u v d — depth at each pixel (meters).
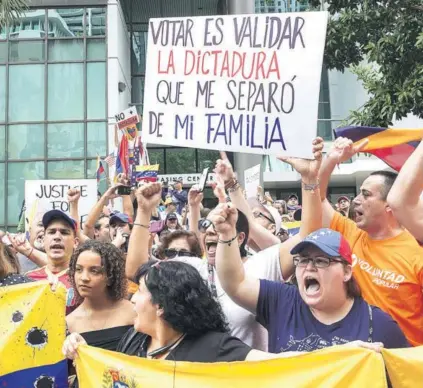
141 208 4.01
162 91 4.41
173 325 2.78
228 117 4.25
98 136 19.45
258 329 3.48
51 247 4.76
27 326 3.34
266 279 3.40
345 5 9.95
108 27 19.78
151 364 2.77
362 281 3.62
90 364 2.92
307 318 3.06
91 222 5.70
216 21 4.33
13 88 19.62
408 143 4.46
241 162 18.48
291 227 7.41
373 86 9.66
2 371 3.27
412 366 2.51
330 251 2.88
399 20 9.35
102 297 3.75
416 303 3.46
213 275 3.74
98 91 19.62
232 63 4.27
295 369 2.61
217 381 2.67
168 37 4.42
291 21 4.17
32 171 19.41
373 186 3.59
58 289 3.42
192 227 5.20
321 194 4.00
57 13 19.80
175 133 4.36
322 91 24.50
